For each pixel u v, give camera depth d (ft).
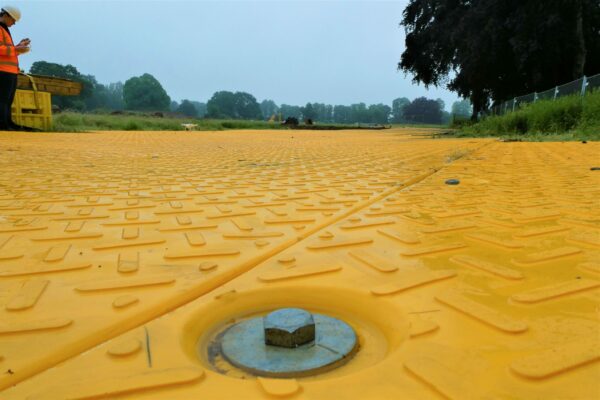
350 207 9.95
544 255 6.12
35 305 4.69
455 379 3.18
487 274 5.49
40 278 5.53
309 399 3.03
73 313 4.49
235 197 11.37
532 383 3.13
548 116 45.68
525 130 49.24
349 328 4.09
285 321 3.76
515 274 5.34
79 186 13.35
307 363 3.50
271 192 12.16
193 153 28.58
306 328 3.76
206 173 16.97
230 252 6.50
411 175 15.88
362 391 3.11
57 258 6.23
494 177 15.10
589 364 3.34
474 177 15.21
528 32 72.43
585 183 13.24
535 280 5.23
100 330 4.14
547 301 4.60
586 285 4.98
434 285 5.14
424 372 3.28
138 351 3.73
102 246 6.88
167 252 6.56
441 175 16.01
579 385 3.10
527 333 3.89
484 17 78.79
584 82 49.01
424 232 7.56
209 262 6.03
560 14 69.92
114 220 8.73
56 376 3.39
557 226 7.80
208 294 5.00
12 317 4.41
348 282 5.27
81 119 80.59
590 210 9.12
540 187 12.64
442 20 95.61
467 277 5.40
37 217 9.00
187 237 7.41
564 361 3.36
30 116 49.19
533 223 8.10
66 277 5.55
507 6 76.13
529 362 3.35
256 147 36.68
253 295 5.00
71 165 19.98
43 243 7.09
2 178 15.21
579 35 71.97
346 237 7.34
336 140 52.85
